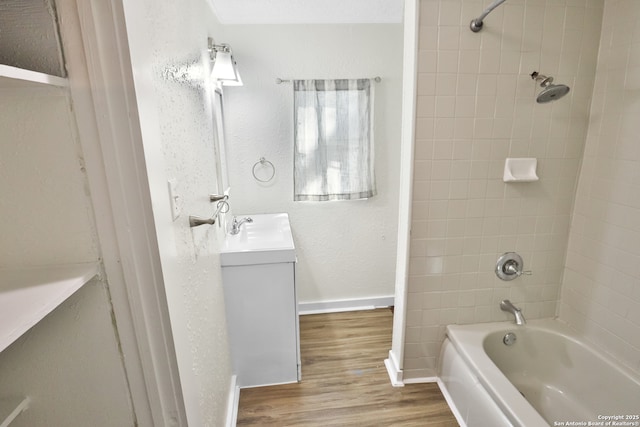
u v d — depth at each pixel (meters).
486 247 1.68
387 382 1.86
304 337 2.29
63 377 0.73
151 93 0.71
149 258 0.69
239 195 2.36
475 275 1.71
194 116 1.23
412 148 1.52
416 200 1.58
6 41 0.56
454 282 1.71
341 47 2.20
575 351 1.64
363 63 2.23
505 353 1.76
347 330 2.37
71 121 0.60
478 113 1.50
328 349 2.16
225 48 1.76
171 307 0.77
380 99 2.30
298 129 2.24
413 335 1.78
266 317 1.74
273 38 2.16
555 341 1.71
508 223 1.66
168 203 0.79
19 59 0.57
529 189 1.62
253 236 2.02
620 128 1.42
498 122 1.52
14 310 0.49
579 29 1.46
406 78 1.53
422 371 1.84
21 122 0.59
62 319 0.69
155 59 0.78
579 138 1.58
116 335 0.72
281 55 2.18
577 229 1.66
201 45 1.45
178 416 0.82
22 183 0.62
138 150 0.64
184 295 0.93
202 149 1.35
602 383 1.51
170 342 0.76
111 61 0.59
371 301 2.65
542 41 1.46
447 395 1.72
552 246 1.72
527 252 1.71
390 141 2.38
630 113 1.38
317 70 2.22
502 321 1.80
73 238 0.66
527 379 1.76
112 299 0.70
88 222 0.65
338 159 2.31
